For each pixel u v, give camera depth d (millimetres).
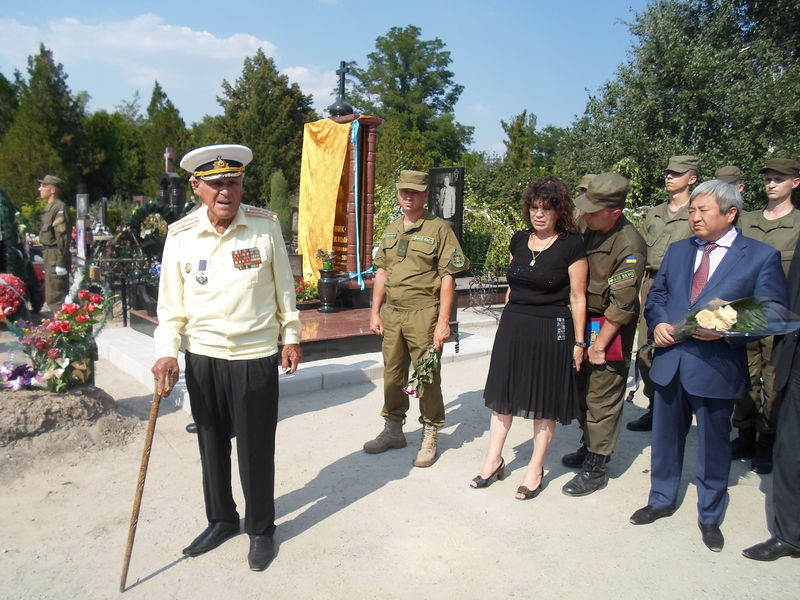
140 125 55688
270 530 2967
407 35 48250
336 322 7363
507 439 4648
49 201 8328
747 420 4234
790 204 4445
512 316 3584
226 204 2738
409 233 3975
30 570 2795
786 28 13133
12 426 3863
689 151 12055
